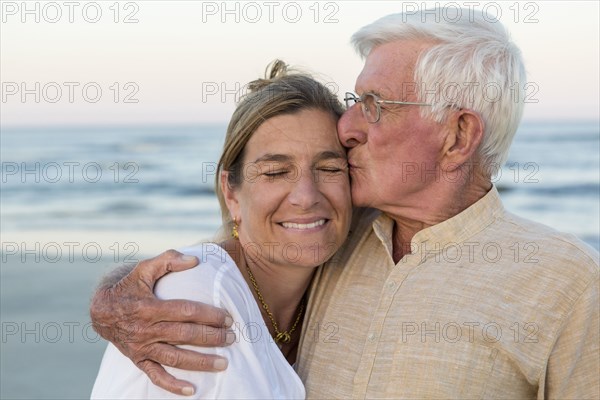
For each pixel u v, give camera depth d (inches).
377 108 103.9
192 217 772.0
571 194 761.0
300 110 103.3
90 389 283.3
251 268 110.2
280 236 104.5
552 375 98.7
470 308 98.7
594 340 98.4
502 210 108.7
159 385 91.7
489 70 103.7
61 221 766.5
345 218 106.4
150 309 92.1
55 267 525.7
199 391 91.1
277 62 113.6
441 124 103.4
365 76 106.0
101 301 96.8
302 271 109.1
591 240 651.5
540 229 103.9
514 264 100.4
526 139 1083.9
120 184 929.5
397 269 105.3
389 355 101.2
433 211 105.8
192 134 1454.2
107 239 683.4
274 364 100.3
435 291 101.3
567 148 1067.3
